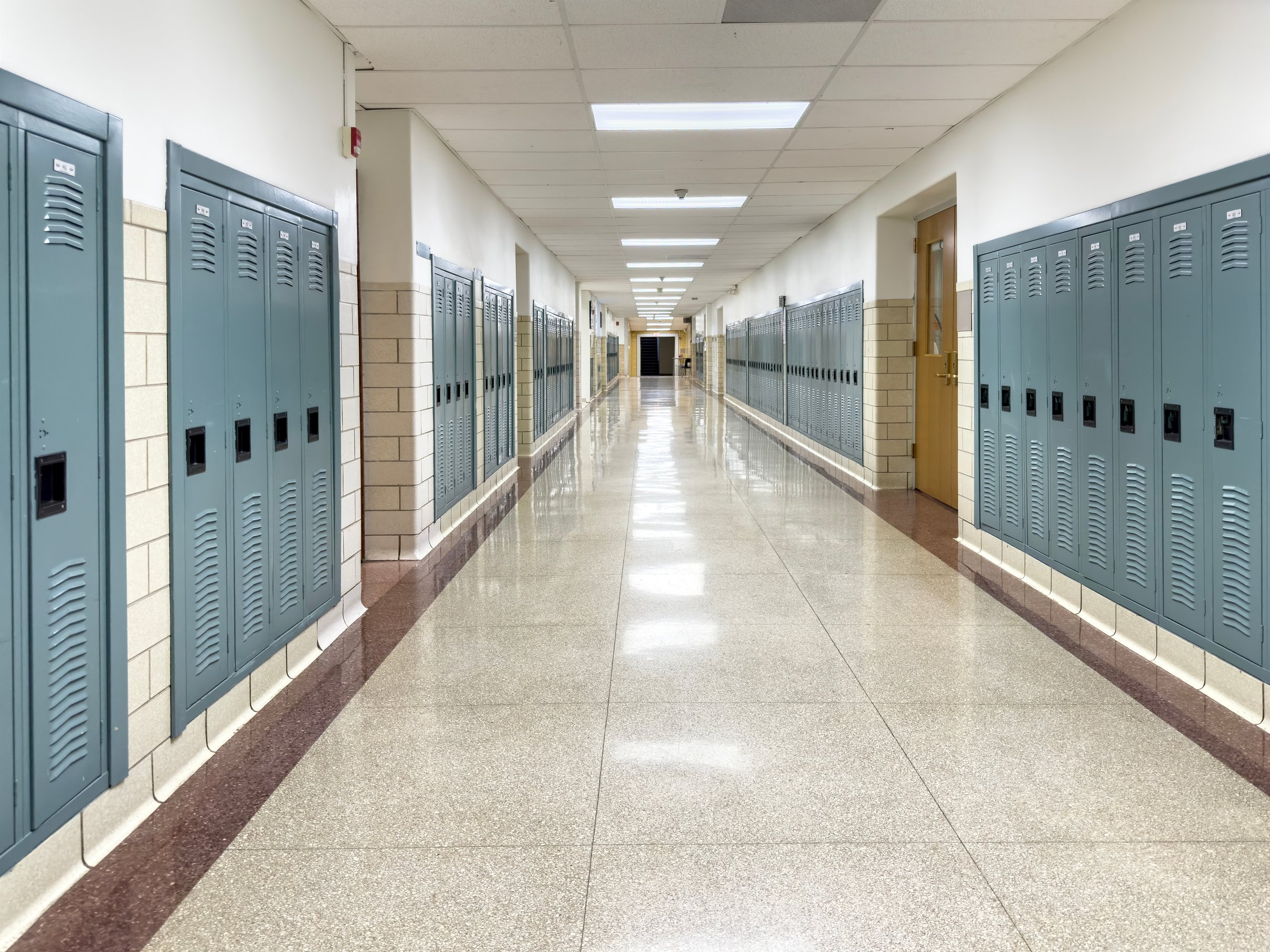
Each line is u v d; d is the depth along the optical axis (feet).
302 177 12.25
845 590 15.92
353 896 6.92
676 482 29.09
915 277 26.50
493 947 6.30
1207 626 10.80
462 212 22.54
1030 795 8.45
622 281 60.75
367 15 12.79
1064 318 14.33
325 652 12.78
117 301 7.52
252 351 10.49
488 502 25.36
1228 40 10.27
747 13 12.77
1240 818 7.99
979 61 14.87
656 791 8.62
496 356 27.58
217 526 9.61
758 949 6.25
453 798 8.51
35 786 6.65
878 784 8.72
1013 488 16.70
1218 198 10.31
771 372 48.55
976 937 6.36
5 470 6.26
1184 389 11.09
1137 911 6.65
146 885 7.08
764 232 36.40
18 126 6.31
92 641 7.35
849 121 18.75
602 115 18.19
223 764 9.27
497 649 12.87
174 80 8.70
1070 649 12.66
